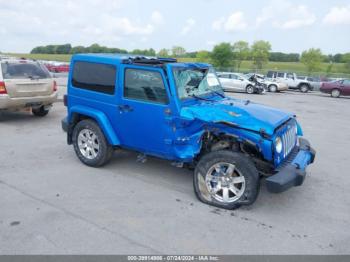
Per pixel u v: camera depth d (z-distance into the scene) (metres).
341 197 4.83
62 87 18.84
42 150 6.59
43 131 8.27
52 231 3.58
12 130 8.33
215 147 4.48
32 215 3.91
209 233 3.66
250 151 4.31
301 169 4.20
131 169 5.61
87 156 5.66
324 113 14.50
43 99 9.27
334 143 8.37
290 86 30.80
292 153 4.73
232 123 4.09
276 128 4.14
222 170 4.23
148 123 4.75
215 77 5.68
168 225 3.79
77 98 5.57
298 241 3.57
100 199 4.42
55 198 4.40
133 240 3.46
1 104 8.47
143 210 4.14
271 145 3.96
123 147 5.27
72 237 3.47
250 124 4.08
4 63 8.56
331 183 5.40
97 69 5.25
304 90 30.34
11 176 5.15
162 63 4.67
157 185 4.96
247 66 73.56
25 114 10.63
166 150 4.69
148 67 4.62
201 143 4.36
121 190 4.74
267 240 3.56
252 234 3.68
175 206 4.28
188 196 4.60
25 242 3.36
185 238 3.54
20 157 6.11
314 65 67.12
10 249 3.24
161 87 4.56
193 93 4.86
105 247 3.32
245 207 4.35
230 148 4.41
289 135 4.63
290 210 4.33
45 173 5.32
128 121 4.97
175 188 4.87
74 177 5.18
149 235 3.57
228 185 4.23
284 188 3.84
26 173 5.30
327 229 3.86
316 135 9.35
